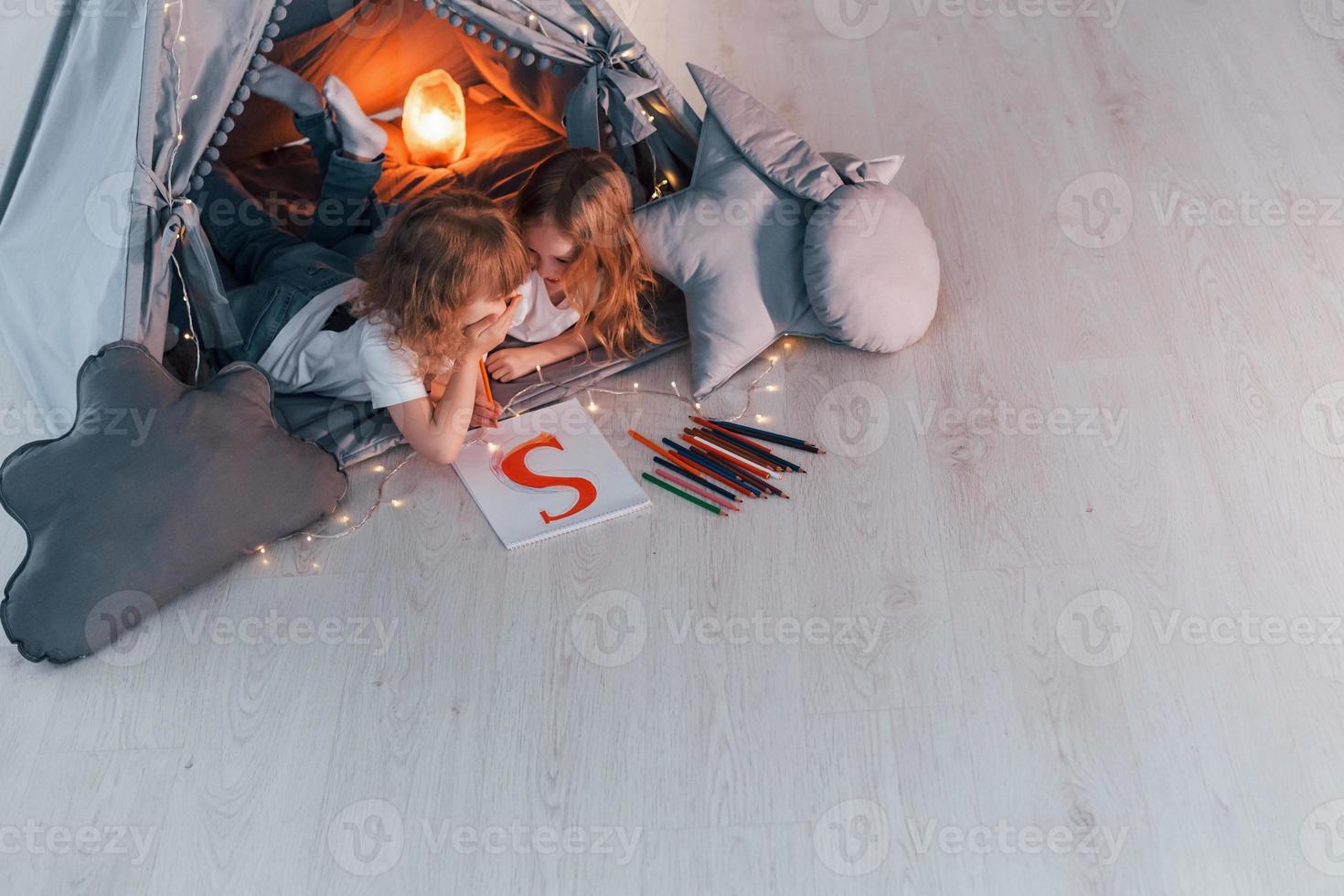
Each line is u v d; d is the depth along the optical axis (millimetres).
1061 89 2646
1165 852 1505
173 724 1714
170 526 1758
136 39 1742
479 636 1789
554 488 1966
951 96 2652
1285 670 1663
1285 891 1460
